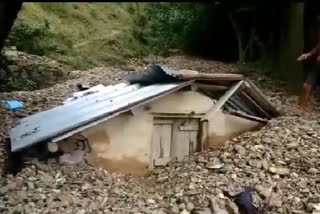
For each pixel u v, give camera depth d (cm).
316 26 1375
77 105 1005
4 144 919
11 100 1369
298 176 764
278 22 1836
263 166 789
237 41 2261
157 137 850
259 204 691
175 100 849
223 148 866
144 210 657
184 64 2173
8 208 632
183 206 673
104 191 703
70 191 686
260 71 1827
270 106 991
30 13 2439
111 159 792
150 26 2886
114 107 795
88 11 2842
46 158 764
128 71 2067
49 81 1803
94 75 1912
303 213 668
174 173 799
